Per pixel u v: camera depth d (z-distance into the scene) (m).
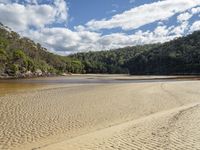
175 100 21.14
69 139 9.88
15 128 12.06
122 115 15.30
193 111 14.12
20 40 139.25
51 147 8.71
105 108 17.62
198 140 8.68
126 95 24.72
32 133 11.21
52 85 42.00
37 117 14.54
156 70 155.12
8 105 18.58
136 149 7.93
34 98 22.55
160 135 9.37
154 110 16.83
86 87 35.03
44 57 142.50
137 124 11.69
